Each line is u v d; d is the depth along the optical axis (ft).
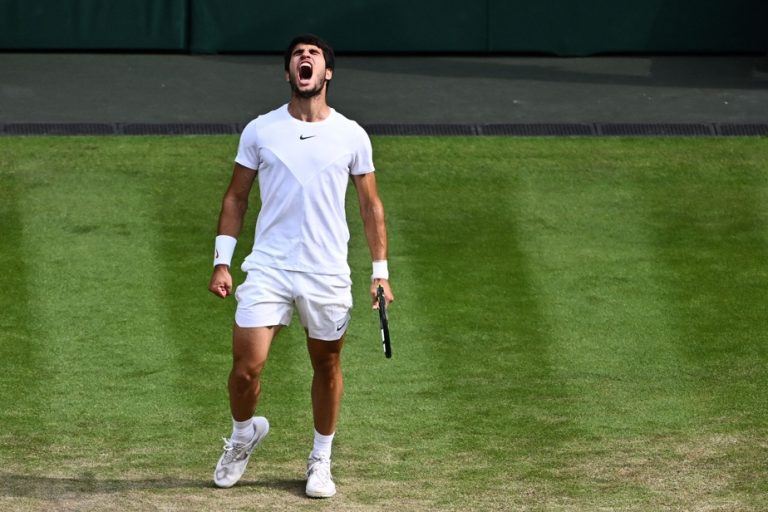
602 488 70.44
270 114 66.54
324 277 65.51
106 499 67.15
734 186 126.93
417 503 67.82
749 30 175.01
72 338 94.12
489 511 66.80
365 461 74.79
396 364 91.09
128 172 126.41
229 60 169.27
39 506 65.77
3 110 143.13
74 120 140.56
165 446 76.69
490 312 100.53
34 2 169.07
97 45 170.81
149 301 101.14
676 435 79.00
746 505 67.51
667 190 125.70
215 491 68.90
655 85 159.63
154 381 87.51
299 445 77.25
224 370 89.81
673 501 68.28
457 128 141.08
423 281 105.91
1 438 77.05
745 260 111.34
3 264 106.52
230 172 127.54
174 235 113.80
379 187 124.67
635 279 107.14
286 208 65.36
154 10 170.40
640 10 174.19
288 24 172.04
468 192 124.26
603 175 128.77
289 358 91.66
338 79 159.63
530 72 165.78
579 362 91.86
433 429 80.28
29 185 122.42
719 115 146.92
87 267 106.73
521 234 115.85
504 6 173.27
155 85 155.74
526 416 82.53
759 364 91.61
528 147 135.54
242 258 110.32
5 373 87.81
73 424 79.87
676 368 90.89
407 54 174.29
